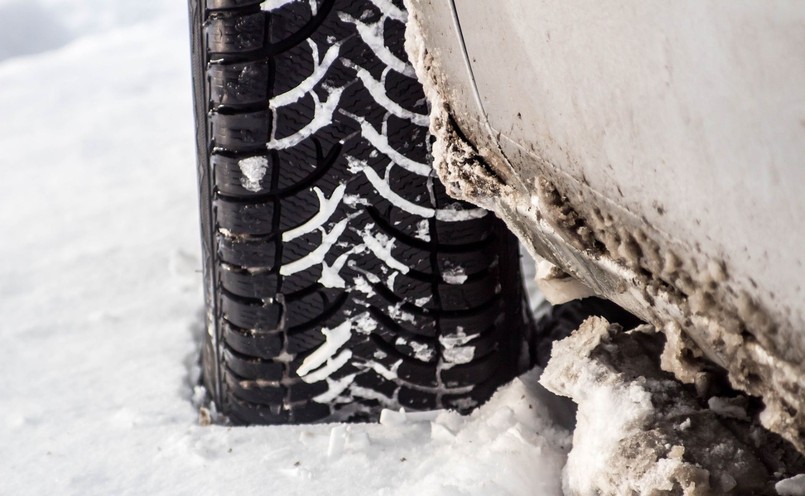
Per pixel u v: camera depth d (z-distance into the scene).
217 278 1.46
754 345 0.82
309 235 1.38
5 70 4.93
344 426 1.49
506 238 1.44
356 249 1.38
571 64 0.88
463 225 1.38
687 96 0.75
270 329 1.45
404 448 1.43
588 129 0.90
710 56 0.71
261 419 1.53
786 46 0.65
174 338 1.87
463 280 1.41
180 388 1.68
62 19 6.65
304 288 1.42
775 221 0.73
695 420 1.11
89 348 1.86
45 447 1.53
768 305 0.78
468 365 1.47
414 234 1.38
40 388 1.72
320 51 1.29
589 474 1.13
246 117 1.32
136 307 2.03
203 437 1.52
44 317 2.02
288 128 1.33
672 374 1.19
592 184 0.94
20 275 2.27
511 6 0.93
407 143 1.33
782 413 0.83
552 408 1.45
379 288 1.41
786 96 0.67
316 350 1.45
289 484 1.38
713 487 1.02
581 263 1.08
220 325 1.50
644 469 1.05
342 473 1.39
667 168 0.82
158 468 1.45
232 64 1.31
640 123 0.82
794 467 1.05
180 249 2.29
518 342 1.54
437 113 1.20
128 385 1.71
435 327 1.43
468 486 1.26
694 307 0.87
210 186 1.41
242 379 1.50
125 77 4.54
